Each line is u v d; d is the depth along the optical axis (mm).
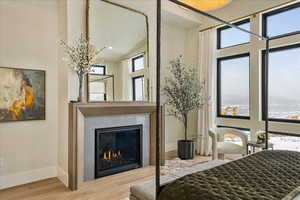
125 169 3496
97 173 3158
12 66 2859
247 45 4055
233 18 4281
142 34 3867
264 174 1556
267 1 3760
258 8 3895
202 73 4598
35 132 3074
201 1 2295
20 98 2928
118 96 3488
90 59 3023
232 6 4305
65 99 2986
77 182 2783
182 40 5039
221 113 4629
